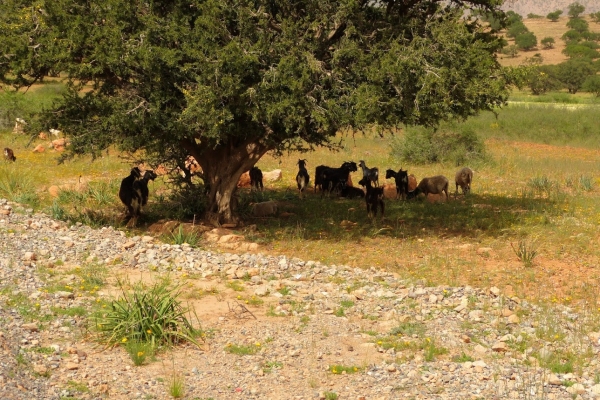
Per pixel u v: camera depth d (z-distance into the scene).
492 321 9.62
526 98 63.47
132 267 11.75
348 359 8.27
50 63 13.48
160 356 8.13
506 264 12.93
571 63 79.31
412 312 9.98
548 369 8.09
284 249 13.97
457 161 25.97
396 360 8.26
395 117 13.65
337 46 14.62
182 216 16.28
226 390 7.35
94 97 14.55
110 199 17.98
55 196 18.23
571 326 9.52
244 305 10.03
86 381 7.30
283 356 8.27
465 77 13.51
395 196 20.39
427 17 15.13
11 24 13.94
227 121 13.93
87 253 12.22
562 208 17.81
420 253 13.74
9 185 18.17
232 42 13.06
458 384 7.63
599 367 8.13
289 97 13.23
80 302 9.60
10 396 6.53
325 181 20.16
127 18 13.80
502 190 21.14
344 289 11.06
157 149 14.80
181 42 13.94
